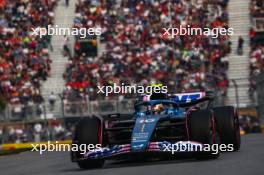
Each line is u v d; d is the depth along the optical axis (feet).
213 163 106.73
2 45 394.11
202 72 380.78
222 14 412.98
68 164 135.64
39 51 394.52
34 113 327.88
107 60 390.63
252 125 317.22
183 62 387.34
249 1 421.59
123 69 386.32
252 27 409.49
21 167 139.13
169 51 392.47
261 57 396.57
